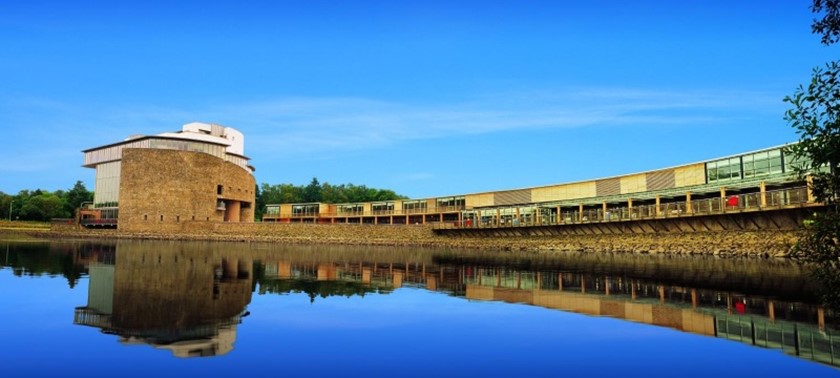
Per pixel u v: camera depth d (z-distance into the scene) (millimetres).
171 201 105688
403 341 14891
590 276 33250
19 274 30500
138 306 19844
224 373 11820
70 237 96875
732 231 50531
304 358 13086
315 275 33781
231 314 18625
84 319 17219
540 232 76812
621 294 24625
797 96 10859
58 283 26344
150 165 106125
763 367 12492
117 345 14016
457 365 12641
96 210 114312
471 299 23000
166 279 29109
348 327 16656
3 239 81500
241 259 47406
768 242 45594
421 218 123312
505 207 89750
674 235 56688
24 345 13914
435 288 27219
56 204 153875
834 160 10719
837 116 10508
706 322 17547
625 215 64312
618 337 15469
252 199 125375
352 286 27844
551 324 17359
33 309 18953
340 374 11852
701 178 64062
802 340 14977
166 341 14531
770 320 17703
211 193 110188
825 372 12086
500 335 15711
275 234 97062
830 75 10484
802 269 34531
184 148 112750
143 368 12109
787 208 43688
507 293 25203
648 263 43438
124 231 105125
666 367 12562
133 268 35406
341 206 135125
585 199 77750
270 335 15422
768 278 29531
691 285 27281
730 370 12305
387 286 28016
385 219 129000
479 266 42594
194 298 22172
